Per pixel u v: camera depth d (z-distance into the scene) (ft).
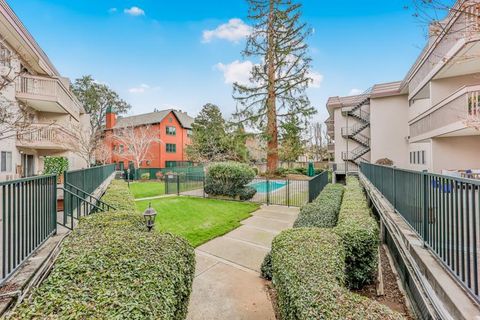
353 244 11.41
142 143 82.33
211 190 40.96
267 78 66.69
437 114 30.89
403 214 13.25
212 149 83.51
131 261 7.04
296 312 6.31
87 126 67.56
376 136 62.90
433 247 8.88
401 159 60.39
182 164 92.94
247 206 33.40
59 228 13.42
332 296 6.22
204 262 15.76
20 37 27.78
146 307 5.05
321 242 10.10
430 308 7.40
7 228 7.58
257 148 74.64
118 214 13.96
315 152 124.26
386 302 11.71
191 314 10.43
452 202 7.68
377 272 13.35
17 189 8.02
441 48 30.25
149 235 9.80
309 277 7.19
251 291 12.28
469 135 31.94
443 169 32.99
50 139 36.40
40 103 36.42
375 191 22.81
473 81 33.19
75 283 5.77
